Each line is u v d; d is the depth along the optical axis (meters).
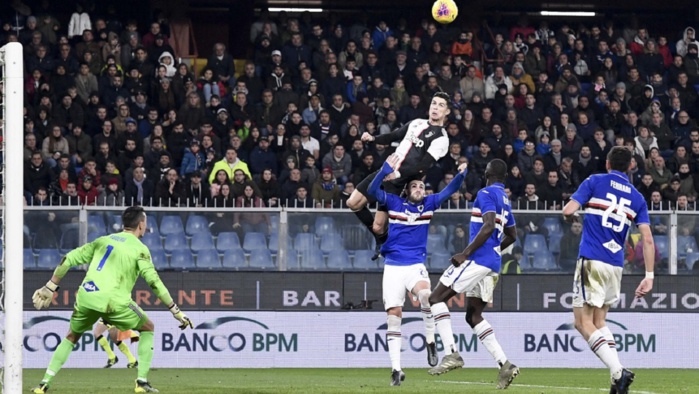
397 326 20.33
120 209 29.09
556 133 38.16
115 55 38.94
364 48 40.88
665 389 20.22
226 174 32.50
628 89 40.97
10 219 15.99
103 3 44.50
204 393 17.84
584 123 38.81
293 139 35.16
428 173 35.38
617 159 16.58
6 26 38.97
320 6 49.03
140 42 39.72
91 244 18.02
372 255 30.05
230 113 37.47
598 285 16.44
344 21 49.19
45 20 39.66
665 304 30.64
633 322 30.58
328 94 39.09
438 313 19.66
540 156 35.75
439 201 20.17
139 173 33.25
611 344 16.86
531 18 49.97
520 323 30.34
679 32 49.22
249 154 35.94
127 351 26.73
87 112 36.62
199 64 44.69
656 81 41.81
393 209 20.03
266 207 31.00
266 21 41.59
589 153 36.94
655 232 30.67
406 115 38.50
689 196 36.25
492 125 38.12
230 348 29.56
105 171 34.16
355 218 29.98
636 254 30.61
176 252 29.42
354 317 30.00
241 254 29.66
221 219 29.66
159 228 29.39
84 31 38.91
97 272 17.78
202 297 29.50
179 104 37.88
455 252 29.94
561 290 30.47
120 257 17.83
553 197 35.06
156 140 34.72
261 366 29.66
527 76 41.59
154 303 29.42
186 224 29.52
